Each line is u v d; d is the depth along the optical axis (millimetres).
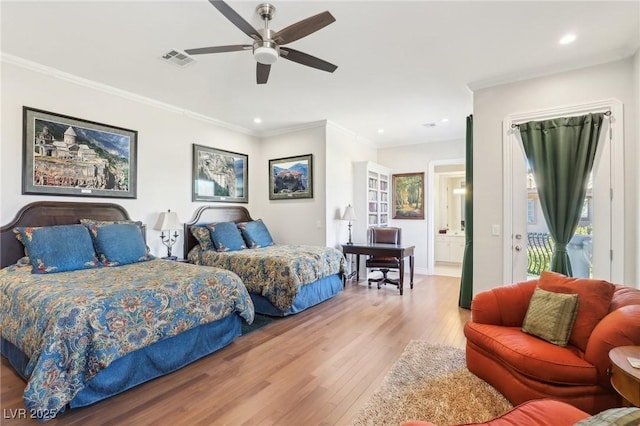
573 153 3117
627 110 2916
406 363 2566
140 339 2189
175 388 2238
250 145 5785
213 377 2389
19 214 3090
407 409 1969
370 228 5961
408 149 6715
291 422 1868
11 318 2309
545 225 3277
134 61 3119
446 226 8227
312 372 2451
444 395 2111
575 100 3137
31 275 2650
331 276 4656
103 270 2930
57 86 3363
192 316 2547
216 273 2895
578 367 1746
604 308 1986
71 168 3469
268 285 3787
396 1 2219
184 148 4648
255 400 2088
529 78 3357
